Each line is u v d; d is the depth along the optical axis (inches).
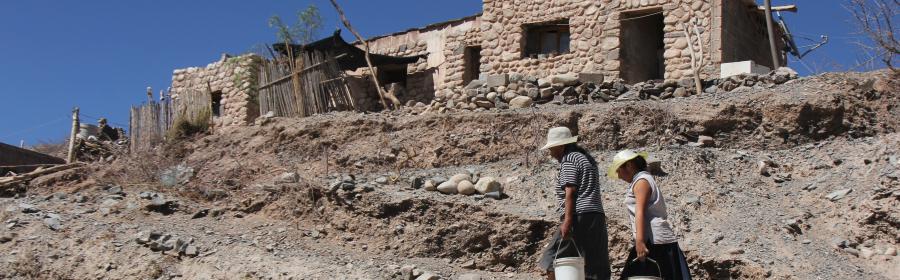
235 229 497.7
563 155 355.9
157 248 465.1
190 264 454.0
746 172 520.7
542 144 569.6
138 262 455.8
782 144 552.7
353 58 879.7
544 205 489.1
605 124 574.2
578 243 343.0
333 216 495.8
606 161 544.7
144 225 500.1
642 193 331.6
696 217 467.2
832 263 420.2
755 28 820.6
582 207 343.6
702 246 435.2
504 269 450.3
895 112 564.1
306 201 508.1
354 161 591.8
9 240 482.9
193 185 564.7
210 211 523.8
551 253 350.6
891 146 505.0
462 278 431.5
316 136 633.0
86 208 531.5
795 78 625.0
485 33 829.8
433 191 510.6
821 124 555.5
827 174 504.4
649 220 332.8
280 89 784.3
